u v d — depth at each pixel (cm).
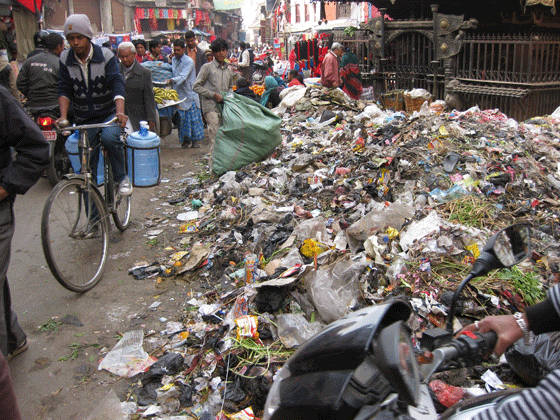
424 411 139
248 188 582
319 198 521
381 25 1209
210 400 275
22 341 322
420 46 1165
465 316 320
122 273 430
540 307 149
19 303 384
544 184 535
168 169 776
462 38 1022
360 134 660
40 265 448
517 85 941
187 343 323
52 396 284
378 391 130
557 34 1169
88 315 366
